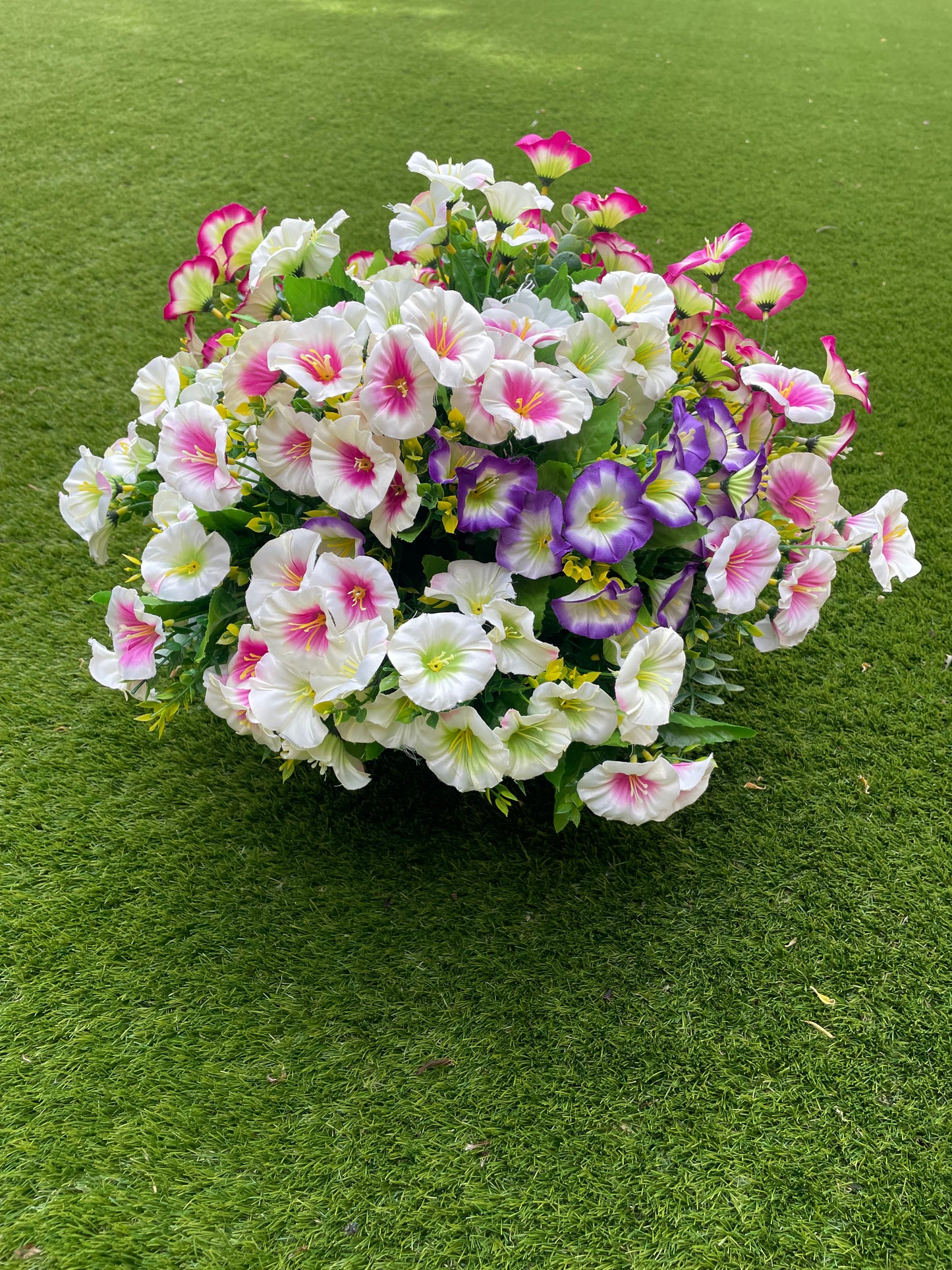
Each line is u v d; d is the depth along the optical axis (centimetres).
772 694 97
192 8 305
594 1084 72
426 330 62
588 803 68
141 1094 70
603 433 68
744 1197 67
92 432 126
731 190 207
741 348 83
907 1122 70
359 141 218
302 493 66
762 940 79
